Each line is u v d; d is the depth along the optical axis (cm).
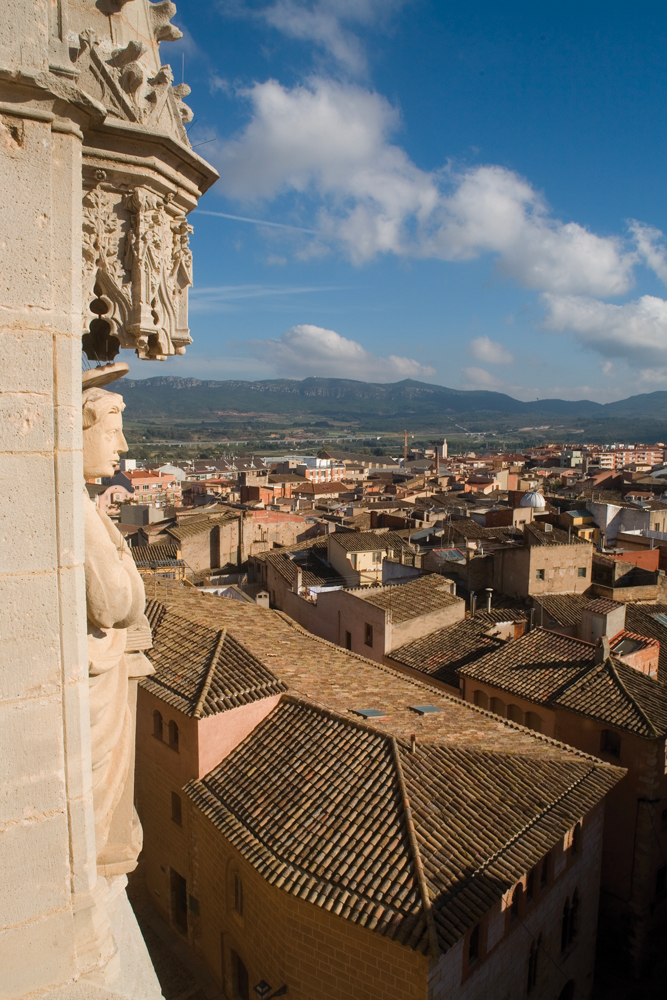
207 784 1986
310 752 1972
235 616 3005
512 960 1727
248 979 1847
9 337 520
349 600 3772
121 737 693
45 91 505
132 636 703
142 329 630
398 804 1728
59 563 557
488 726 2277
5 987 561
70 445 556
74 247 550
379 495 12888
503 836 1731
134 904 2348
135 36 645
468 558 4625
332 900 1516
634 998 2345
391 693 2434
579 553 4400
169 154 625
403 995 1433
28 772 558
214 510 8419
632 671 2759
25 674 550
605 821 2538
